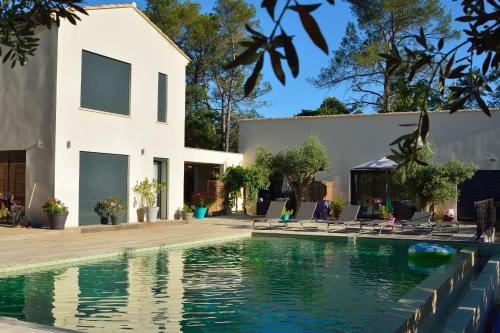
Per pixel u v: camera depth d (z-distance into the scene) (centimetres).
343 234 1501
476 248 1105
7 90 1559
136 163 1758
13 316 608
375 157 2156
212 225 1797
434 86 1800
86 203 1575
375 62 2738
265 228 1703
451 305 717
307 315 638
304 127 2308
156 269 954
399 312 494
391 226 1680
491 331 604
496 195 1948
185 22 3184
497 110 1961
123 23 1702
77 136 1530
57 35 1471
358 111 3172
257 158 2202
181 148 1962
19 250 1077
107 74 1650
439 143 2041
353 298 735
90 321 591
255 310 660
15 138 1546
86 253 1045
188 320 604
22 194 1541
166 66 1897
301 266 1023
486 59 247
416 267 1023
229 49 3228
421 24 2680
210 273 923
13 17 367
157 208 1775
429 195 1806
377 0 2725
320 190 2208
